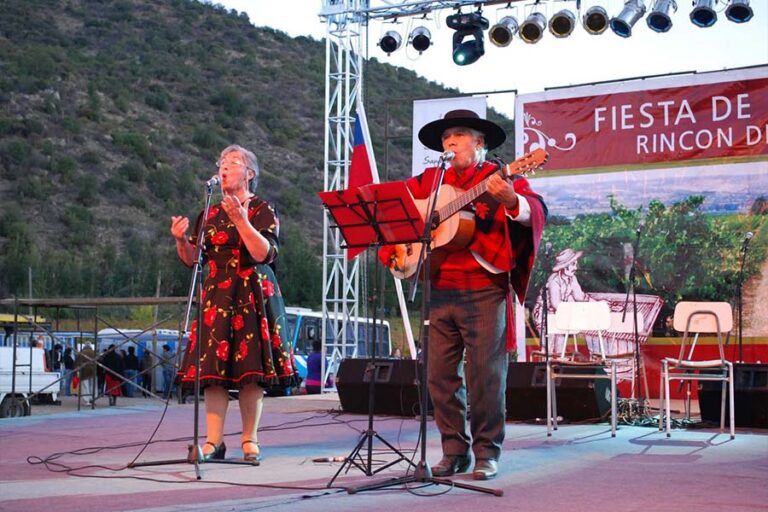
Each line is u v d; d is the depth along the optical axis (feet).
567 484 15.42
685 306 25.62
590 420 28.76
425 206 16.33
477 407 16.12
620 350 36.96
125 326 124.26
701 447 21.79
